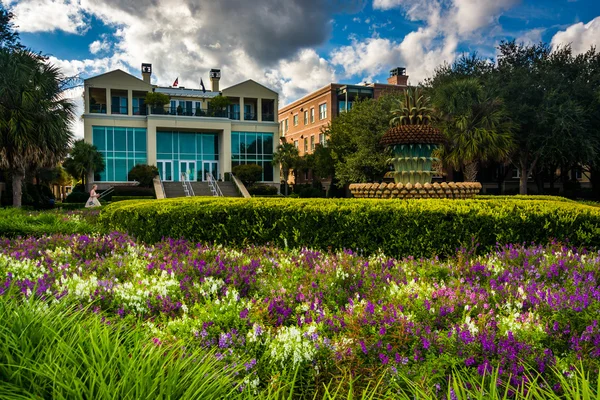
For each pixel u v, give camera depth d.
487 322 2.62
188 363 1.98
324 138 41.03
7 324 2.13
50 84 18.75
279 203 6.73
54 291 3.23
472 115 22.58
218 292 3.60
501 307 3.01
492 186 35.88
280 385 2.12
